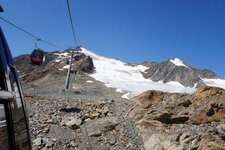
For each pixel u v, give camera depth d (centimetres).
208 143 1806
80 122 2197
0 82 279
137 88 9825
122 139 2009
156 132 2039
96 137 2034
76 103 2702
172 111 2334
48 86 9369
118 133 2080
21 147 296
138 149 1900
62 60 15662
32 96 2912
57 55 16850
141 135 2039
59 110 2442
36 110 2417
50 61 15812
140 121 2175
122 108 2564
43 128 2103
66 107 2519
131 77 18838
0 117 256
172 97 2580
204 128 2095
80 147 1928
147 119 2189
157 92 2639
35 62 2430
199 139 1861
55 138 1983
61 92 4025
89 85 9112
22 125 313
